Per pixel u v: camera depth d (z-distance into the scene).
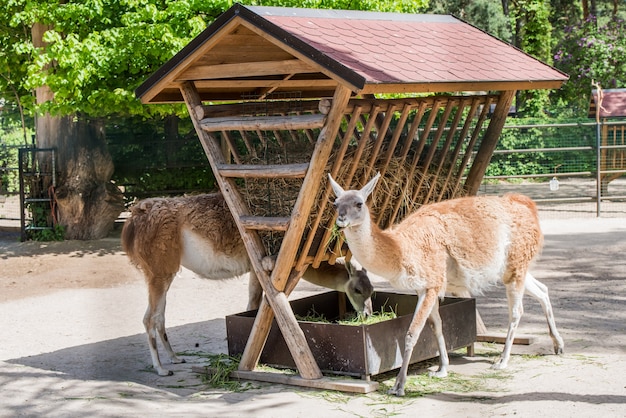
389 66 6.03
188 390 6.46
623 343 7.33
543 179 23.20
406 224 6.45
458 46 7.30
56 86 13.52
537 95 25.70
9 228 16.92
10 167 18.83
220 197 7.38
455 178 7.77
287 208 6.64
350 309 8.02
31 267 12.95
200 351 7.79
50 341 8.34
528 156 23.19
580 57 26.69
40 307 10.15
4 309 10.07
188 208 7.21
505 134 23.03
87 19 13.94
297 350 6.45
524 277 6.92
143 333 8.65
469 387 6.23
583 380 6.16
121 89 12.98
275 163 6.80
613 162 20.19
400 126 6.77
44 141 15.37
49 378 6.89
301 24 6.55
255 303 7.71
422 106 6.93
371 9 13.91
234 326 7.08
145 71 13.72
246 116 6.98
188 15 13.38
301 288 11.19
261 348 6.78
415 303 7.57
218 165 6.76
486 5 27.66
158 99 7.50
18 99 17.08
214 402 6.09
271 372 6.76
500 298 9.96
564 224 16.42
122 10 14.04
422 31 7.59
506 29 28.00
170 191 13.20
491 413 5.48
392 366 6.56
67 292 11.09
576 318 8.49
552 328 7.11
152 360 7.03
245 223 6.59
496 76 6.60
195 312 9.70
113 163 14.75
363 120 7.74
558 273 11.21
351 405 5.86
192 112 6.93
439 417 5.46
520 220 6.85
